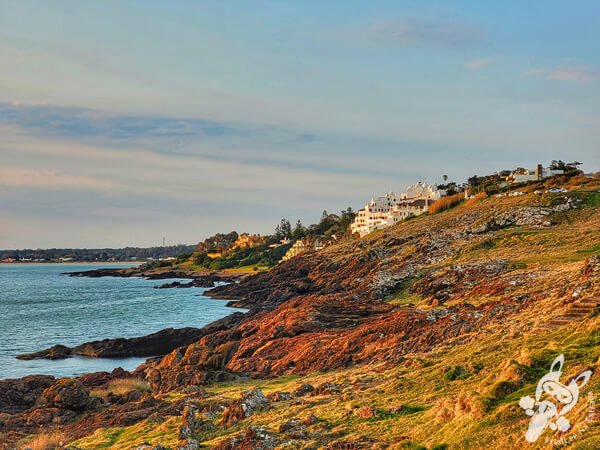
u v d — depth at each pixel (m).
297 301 97.00
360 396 33.25
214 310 137.88
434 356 39.72
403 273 108.12
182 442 29.25
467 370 32.50
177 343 86.69
